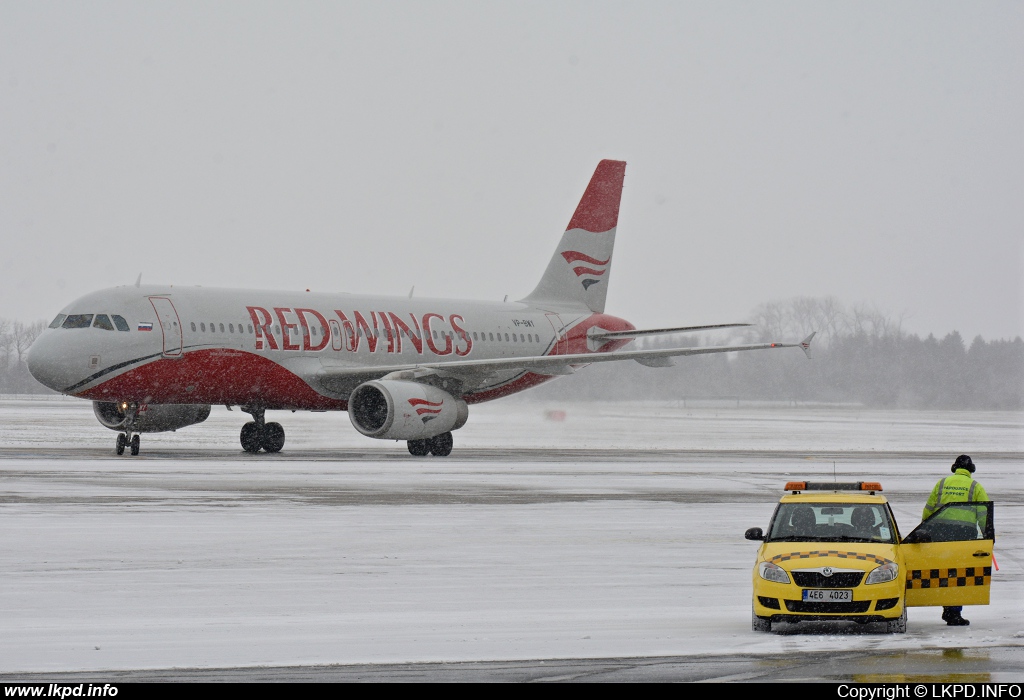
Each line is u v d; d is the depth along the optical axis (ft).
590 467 398.21
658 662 131.13
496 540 220.84
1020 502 311.06
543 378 534.78
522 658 132.26
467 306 504.84
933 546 157.38
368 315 460.14
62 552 196.75
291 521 238.68
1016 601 175.11
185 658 130.31
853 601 145.28
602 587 176.96
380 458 425.28
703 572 190.90
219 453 439.22
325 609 157.38
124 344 393.50
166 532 220.23
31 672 123.44
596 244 559.79
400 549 207.92
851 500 166.71
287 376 430.20
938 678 124.67
